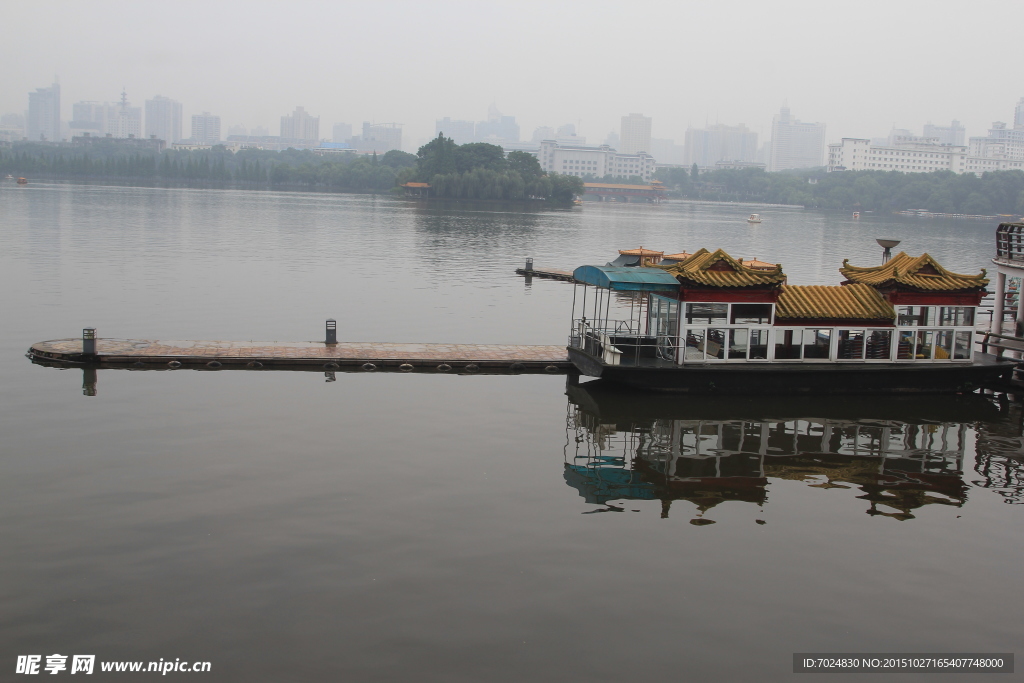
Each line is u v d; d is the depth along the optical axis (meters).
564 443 30.41
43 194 197.25
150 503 23.36
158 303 55.78
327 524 22.53
